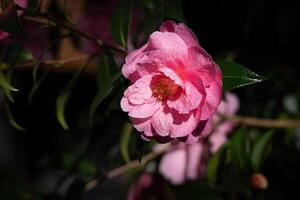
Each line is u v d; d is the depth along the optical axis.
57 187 1.04
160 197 0.97
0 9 0.72
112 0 0.96
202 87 0.68
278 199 1.02
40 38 0.89
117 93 0.77
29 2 0.74
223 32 1.01
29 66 0.85
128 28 0.82
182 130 0.69
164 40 0.68
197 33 1.00
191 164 0.96
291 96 1.06
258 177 0.86
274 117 1.05
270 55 1.05
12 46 0.84
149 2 0.87
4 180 1.04
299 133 1.04
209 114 0.69
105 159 1.08
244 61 1.04
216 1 1.00
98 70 0.81
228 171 0.87
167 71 0.67
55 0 0.96
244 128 0.87
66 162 1.06
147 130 0.70
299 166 1.02
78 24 0.95
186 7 0.99
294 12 1.03
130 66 0.69
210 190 0.88
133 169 0.98
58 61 0.84
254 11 1.02
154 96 0.69
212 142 0.94
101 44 0.80
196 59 0.68
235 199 0.88
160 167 0.97
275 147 1.02
